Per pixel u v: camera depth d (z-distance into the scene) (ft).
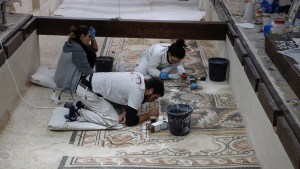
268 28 15.26
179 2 30.94
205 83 16.94
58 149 12.44
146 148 12.48
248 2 18.84
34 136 13.14
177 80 16.94
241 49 14.02
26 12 23.15
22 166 11.48
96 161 11.64
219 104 15.15
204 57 19.83
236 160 11.72
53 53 20.21
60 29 17.92
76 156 12.03
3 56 13.56
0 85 13.51
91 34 17.04
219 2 21.21
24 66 16.15
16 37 14.90
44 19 17.75
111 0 30.63
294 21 15.75
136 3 30.27
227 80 17.12
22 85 15.94
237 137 13.01
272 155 10.33
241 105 14.24
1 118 13.57
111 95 13.65
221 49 18.83
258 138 11.74
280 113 9.77
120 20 17.95
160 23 17.93
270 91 10.68
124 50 20.58
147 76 16.92
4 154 12.05
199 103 15.24
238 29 16.25
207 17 24.98
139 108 13.96
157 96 13.84
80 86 13.87
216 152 12.20
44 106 15.03
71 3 29.71
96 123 13.69
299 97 10.25
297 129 8.78
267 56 13.19
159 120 13.70
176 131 13.01
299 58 11.37
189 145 12.60
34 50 17.49
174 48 16.38
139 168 11.30
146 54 17.31
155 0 31.12
